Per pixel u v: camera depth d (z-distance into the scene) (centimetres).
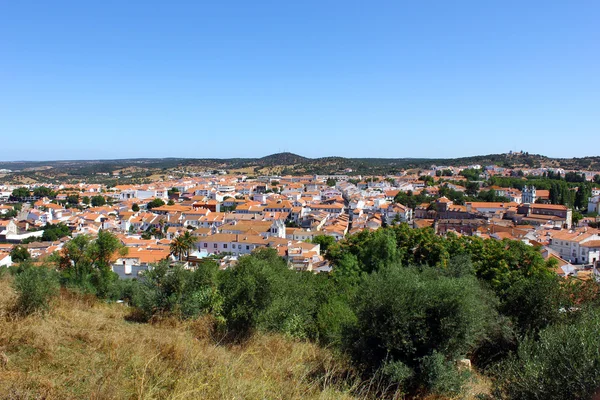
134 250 6500
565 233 8106
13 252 7700
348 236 4291
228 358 1195
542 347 1070
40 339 1129
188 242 6425
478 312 1444
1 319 1250
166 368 1017
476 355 1778
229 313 1780
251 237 8112
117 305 2392
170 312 1891
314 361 1415
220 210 14912
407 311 1364
